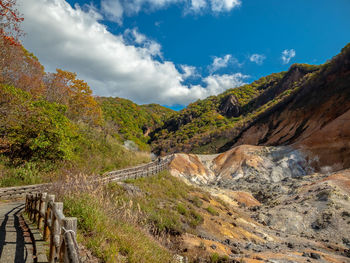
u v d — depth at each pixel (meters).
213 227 12.16
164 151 96.75
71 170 13.47
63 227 2.70
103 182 10.48
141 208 9.89
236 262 7.97
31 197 6.82
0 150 14.45
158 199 12.68
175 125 132.25
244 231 14.13
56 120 17.48
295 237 16.25
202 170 41.38
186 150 87.25
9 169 14.16
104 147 27.25
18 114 15.23
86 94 34.59
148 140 121.19
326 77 53.69
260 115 75.38
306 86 59.34
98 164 21.53
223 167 43.03
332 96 46.78
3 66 19.56
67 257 2.32
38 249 3.87
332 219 17.72
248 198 27.95
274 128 59.59
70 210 5.50
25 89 24.30
